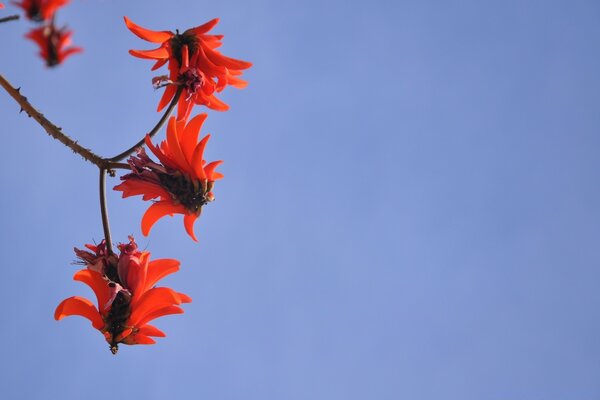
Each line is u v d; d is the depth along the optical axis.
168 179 5.09
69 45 3.41
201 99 5.40
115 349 5.03
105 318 5.00
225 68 5.43
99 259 5.02
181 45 5.40
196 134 5.10
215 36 5.47
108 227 5.04
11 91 4.78
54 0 3.32
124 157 5.06
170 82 5.22
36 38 3.35
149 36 5.30
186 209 5.12
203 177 5.12
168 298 5.03
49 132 4.86
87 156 4.97
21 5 3.31
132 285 5.00
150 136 5.11
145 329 5.08
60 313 4.91
